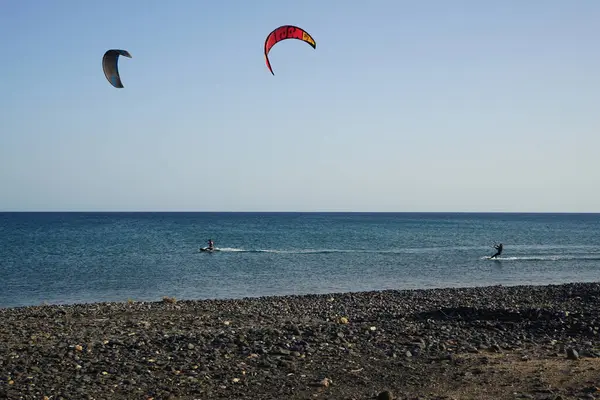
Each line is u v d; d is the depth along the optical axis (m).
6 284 39.66
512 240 93.81
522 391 11.31
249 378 12.52
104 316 22.72
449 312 20.75
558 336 16.84
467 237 102.19
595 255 64.88
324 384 12.02
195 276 44.16
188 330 18.58
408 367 13.33
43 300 33.25
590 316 19.27
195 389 11.75
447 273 47.03
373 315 22.47
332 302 28.02
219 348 14.86
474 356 14.25
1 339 16.64
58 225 156.12
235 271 47.59
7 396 11.18
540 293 29.48
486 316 19.81
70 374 12.69
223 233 113.56
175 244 80.19
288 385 12.07
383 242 86.38
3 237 95.69
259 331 16.83
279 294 35.59
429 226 160.38
